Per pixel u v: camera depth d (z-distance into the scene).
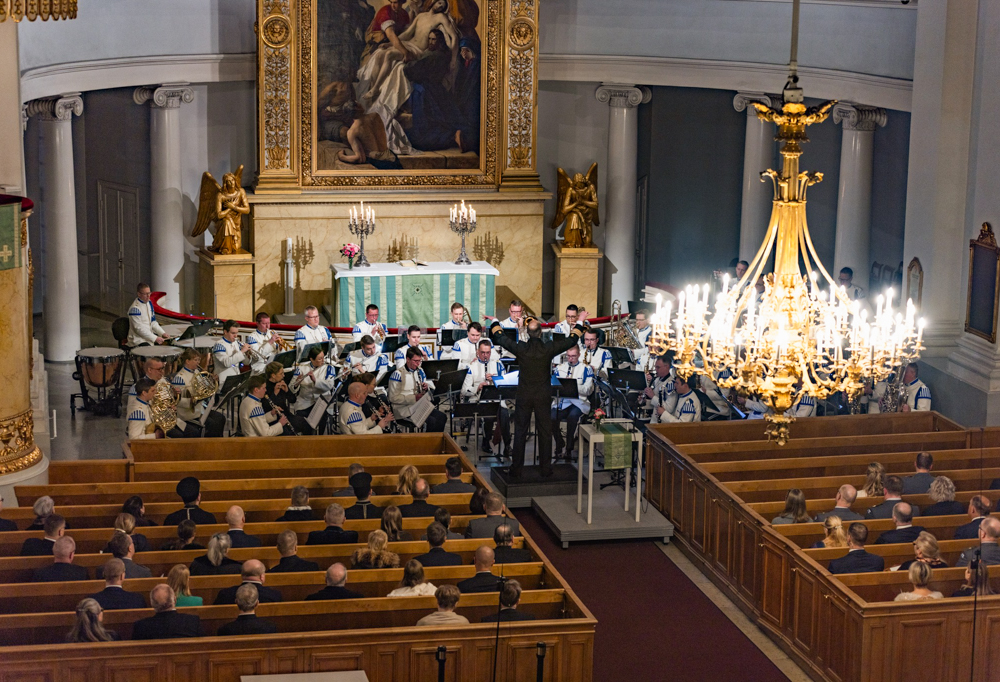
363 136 20.19
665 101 21.72
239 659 8.30
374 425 13.70
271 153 19.88
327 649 8.43
